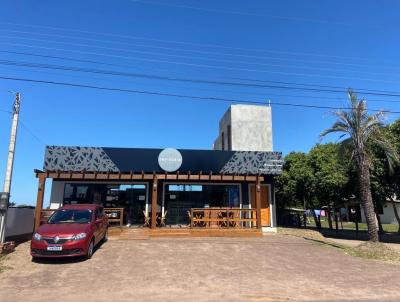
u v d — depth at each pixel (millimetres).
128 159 21641
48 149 21250
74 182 21953
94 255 14086
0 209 14305
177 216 22531
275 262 13742
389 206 49438
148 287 10023
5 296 9102
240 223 22312
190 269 12258
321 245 17984
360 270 12914
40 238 12648
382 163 23562
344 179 26688
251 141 27641
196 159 22156
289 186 34469
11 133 15211
